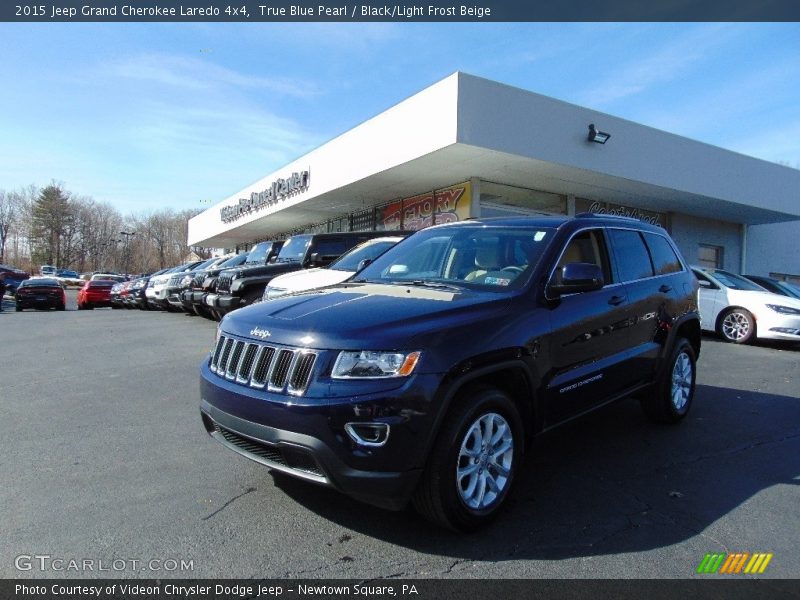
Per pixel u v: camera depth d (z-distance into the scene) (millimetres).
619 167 14625
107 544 2828
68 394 5930
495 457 3111
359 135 15828
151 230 100250
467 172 14750
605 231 4434
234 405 3010
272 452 2930
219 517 3127
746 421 5219
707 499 3496
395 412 2645
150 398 5758
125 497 3371
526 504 3385
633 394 4488
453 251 4238
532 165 13734
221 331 3432
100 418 5031
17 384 6422
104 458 4023
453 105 11844
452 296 3406
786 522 3195
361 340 2758
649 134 15328
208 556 2732
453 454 2818
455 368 2826
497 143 12312
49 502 3293
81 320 14891
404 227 19172
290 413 2738
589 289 3596
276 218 25547
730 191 17719
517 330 3244
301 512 3199
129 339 10305
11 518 3090
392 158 14133
